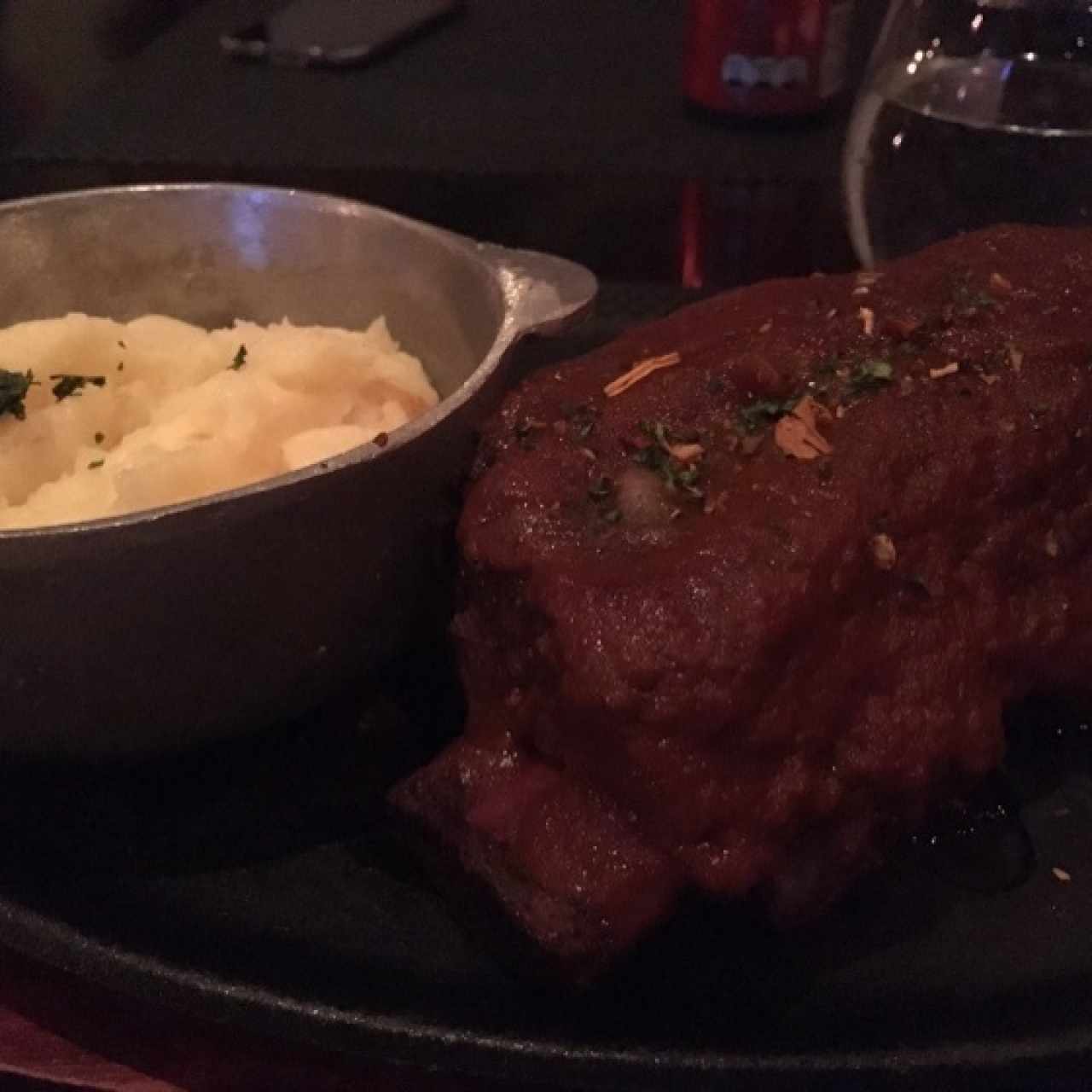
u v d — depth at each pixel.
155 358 0.36
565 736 0.27
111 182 0.56
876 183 0.42
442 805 0.28
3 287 0.38
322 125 0.61
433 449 0.30
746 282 0.48
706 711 0.26
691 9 0.59
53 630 0.28
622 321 0.45
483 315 0.35
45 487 0.33
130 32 0.87
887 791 0.28
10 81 0.79
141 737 0.30
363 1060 0.27
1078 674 0.30
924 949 0.27
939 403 0.29
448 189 0.55
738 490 0.27
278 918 0.28
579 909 0.26
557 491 0.28
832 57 0.58
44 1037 0.28
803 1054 0.25
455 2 0.78
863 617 0.27
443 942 0.28
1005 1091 0.26
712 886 0.26
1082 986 0.26
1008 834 0.30
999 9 0.41
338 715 0.32
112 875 0.29
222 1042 0.28
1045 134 0.39
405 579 0.31
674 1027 0.26
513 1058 0.25
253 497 0.27
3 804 0.31
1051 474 0.29
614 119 0.61
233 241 0.39
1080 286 0.32
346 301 0.39
